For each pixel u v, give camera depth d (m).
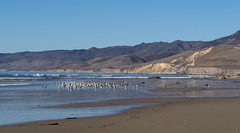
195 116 16.44
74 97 30.94
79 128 14.21
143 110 20.31
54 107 22.80
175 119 15.64
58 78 97.06
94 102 26.05
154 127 13.84
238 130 13.00
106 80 84.12
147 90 40.84
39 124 15.54
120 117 17.44
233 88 44.69
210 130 13.05
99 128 14.12
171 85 54.62
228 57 171.75
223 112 17.69
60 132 13.52
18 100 27.91
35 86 49.47
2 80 69.31
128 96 31.69
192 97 29.75
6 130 14.06
